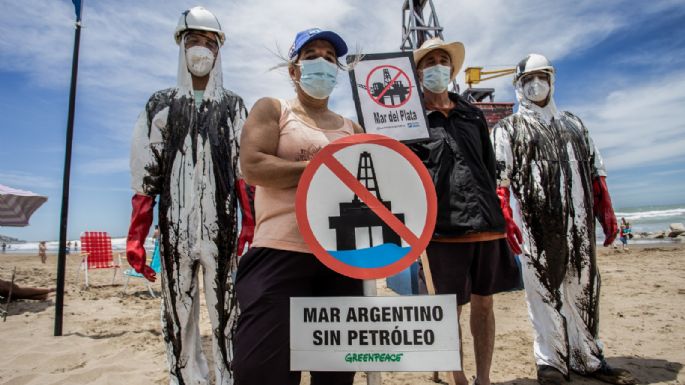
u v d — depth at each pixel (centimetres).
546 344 315
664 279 722
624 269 888
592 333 313
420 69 296
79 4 499
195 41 279
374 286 167
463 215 259
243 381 157
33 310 600
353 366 152
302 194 155
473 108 292
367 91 226
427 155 274
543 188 310
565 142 317
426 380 329
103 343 432
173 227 265
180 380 265
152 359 384
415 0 1596
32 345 428
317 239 154
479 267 272
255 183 168
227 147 279
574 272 312
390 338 153
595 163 333
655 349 374
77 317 555
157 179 272
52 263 1794
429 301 154
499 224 268
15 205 798
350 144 159
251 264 174
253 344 158
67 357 392
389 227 157
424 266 199
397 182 159
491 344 280
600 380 309
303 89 189
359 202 157
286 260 168
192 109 276
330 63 189
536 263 315
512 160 323
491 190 272
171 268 265
